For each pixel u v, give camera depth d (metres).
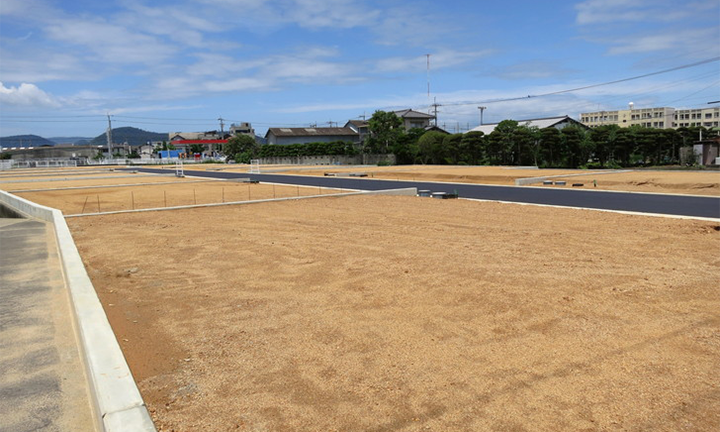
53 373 3.55
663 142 35.34
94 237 9.11
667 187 17.86
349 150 53.81
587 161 39.25
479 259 6.75
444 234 8.86
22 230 10.23
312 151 56.34
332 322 4.39
